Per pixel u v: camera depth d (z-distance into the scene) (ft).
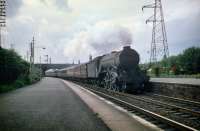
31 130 27.91
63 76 255.09
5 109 43.21
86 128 28.43
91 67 114.52
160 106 46.85
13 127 29.37
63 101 54.13
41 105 47.98
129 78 74.90
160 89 74.38
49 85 125.39
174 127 28.53
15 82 115.75
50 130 27.78
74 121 32.40
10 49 124.47
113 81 80.18
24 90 90.99
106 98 60.54
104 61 94.68
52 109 42.75
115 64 81.82
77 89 92.73
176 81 84.99
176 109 42.27
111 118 34.30
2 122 32.19
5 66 106.11
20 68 137.18
